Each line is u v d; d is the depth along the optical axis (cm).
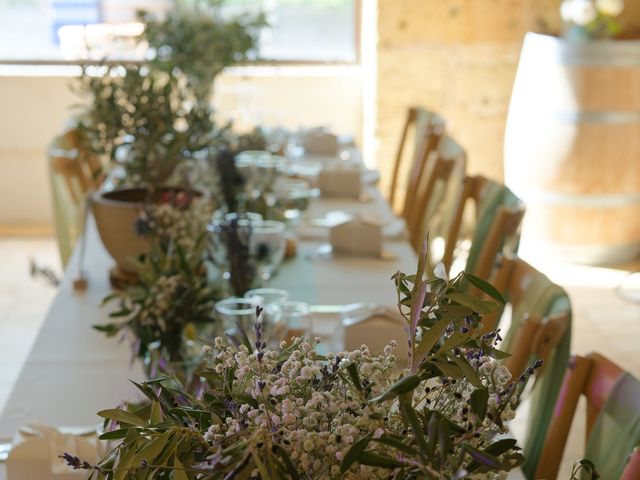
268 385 83
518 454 82
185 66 369
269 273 221
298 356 87
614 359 384
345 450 76
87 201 233
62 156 308
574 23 480
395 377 89
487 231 268
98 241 271
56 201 304
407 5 511
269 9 545
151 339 160
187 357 158
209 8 394
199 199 232
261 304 169
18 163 551
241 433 78
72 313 213
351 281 236
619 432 139
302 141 405
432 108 530
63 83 536
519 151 494
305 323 169
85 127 268
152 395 92
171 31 369
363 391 82
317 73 544
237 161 301
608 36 477
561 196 484
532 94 482
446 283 83
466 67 523
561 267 493
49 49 545
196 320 162
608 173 477
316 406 81
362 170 368
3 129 543
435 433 75
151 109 262
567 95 468
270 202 283
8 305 440
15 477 128
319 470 79
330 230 255
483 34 518
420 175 377
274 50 552
